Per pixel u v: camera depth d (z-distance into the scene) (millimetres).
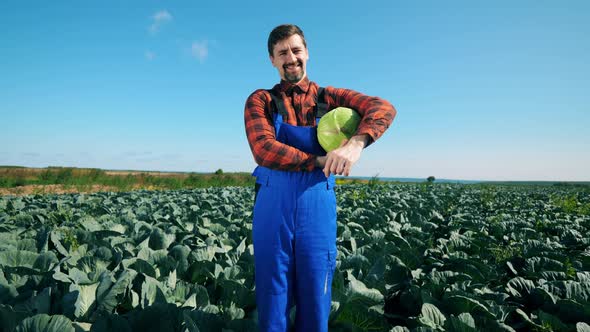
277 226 2119
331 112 2230
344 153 1972
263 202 2188
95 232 5793
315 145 2244
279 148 2074
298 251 2141
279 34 2205
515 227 8477
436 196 17172
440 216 10000
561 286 3916
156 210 9773
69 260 4180
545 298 3750
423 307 3238
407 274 4430
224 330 2607
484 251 5969
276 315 2152
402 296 3902
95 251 4316
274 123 2273
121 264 4102
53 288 3322
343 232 6379
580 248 6867
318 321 2205
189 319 2543
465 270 4648
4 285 3176
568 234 7477
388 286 4191
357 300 3197
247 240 6453
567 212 12383
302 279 2170
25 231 6203
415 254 5211
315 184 2166
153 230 5574
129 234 6391
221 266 4305
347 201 12383
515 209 12672
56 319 2436
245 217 8586
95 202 11414
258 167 2324
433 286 3912
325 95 2381
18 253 3977
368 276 3934
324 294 2223
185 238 5801
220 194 15633
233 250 5555
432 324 3084
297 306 2264
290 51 2195
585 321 3424
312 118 2344
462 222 8578
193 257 4645
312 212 2133
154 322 2711
